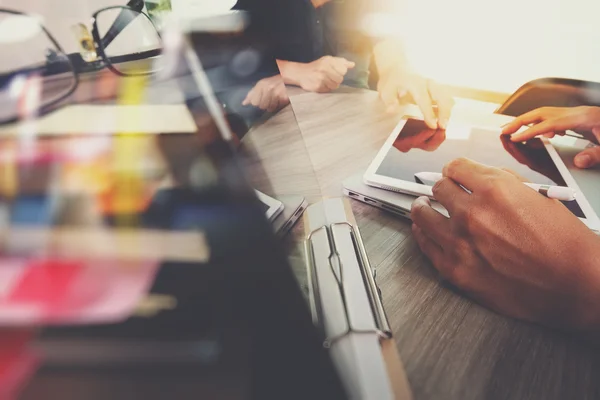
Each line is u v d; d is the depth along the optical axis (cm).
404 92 81
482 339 35
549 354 34
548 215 39
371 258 44
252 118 43
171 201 28
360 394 26
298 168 45
